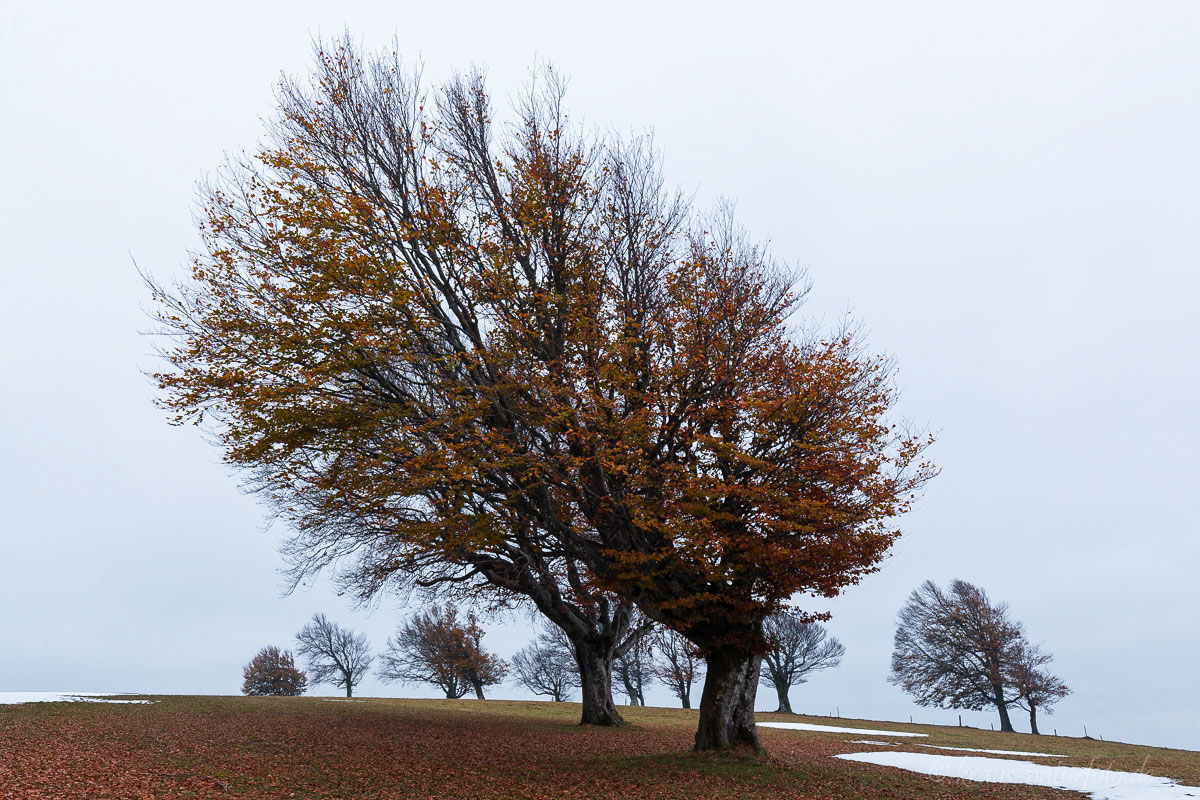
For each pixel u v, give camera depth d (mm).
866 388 23000
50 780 14836
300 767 18375
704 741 21031
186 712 28250
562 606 31875
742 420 20250
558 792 16578
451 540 20703
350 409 19969
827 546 18438
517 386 20109
